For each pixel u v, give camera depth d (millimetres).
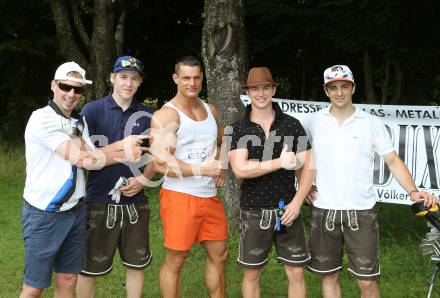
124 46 11164
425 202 3439
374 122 3684
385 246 5734
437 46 7832
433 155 5086
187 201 3744
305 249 3777
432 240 3465
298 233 3738
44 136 3330
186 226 3730
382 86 8766
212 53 5828
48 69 11953
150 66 11203
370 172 3686
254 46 9281
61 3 8445
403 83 8289
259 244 3729
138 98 11578
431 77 8383
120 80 3760
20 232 6395
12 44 11031
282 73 10531
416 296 4590
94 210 3779
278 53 9898
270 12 8469
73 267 3555
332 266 3740
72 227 3465
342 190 3643
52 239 3393
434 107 5031
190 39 10312
